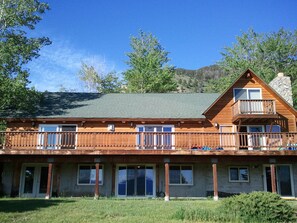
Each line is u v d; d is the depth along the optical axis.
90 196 21.59
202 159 20.03
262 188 21.95
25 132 19.88
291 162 20.30
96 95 27.22
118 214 13.31
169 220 12.23
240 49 44.69
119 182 21.98
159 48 45.22
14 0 26.11
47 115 22.50
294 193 21.83
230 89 23.72
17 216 12.62
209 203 16.50
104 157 19.94
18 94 23.19
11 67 24.66
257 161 20.22
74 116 22.36
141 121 22.72
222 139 21.97
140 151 19.67
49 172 19.81
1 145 20.20
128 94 27.66
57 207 14.55
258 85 23.88
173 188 21.83
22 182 21.86
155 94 27.69
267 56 43.81
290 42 43.25
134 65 44.16
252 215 12.48
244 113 22.06
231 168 22.27
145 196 21.72
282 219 12.32
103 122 22.70
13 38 25.66
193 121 22.83
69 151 19.64
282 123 23.19
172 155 19.88
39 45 26.09
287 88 25.47
